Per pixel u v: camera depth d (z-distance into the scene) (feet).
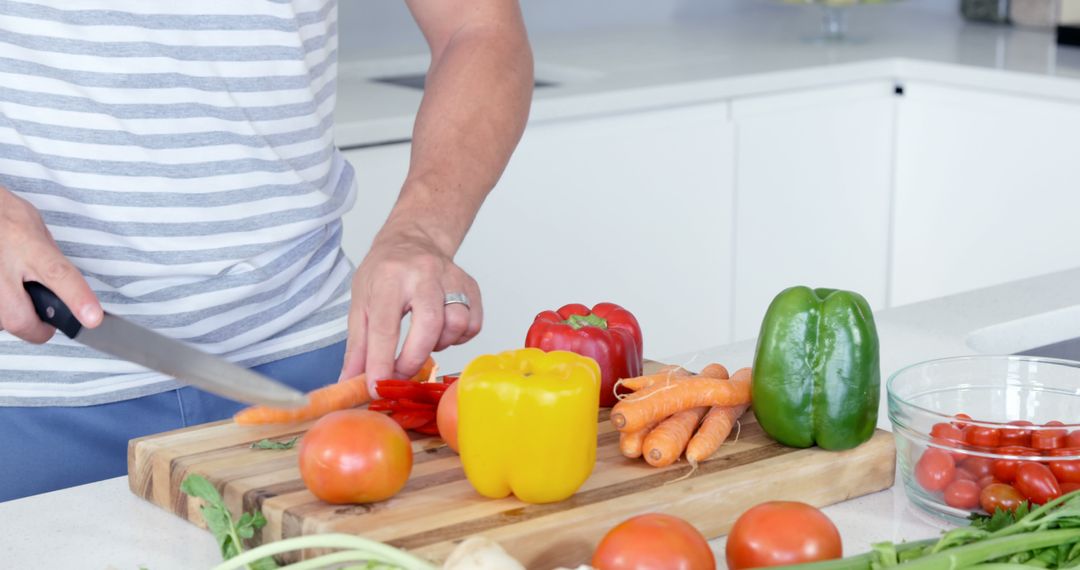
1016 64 9.42
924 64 9.65
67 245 4.04
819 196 9.75
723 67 9.32
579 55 9.95
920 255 10.14
